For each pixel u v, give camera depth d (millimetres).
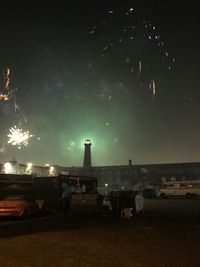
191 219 21406
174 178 65938
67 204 25609
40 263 9609
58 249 11633
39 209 25375
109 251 11375
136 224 18906
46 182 26000
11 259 10047
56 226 18000
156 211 27922
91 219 21828
